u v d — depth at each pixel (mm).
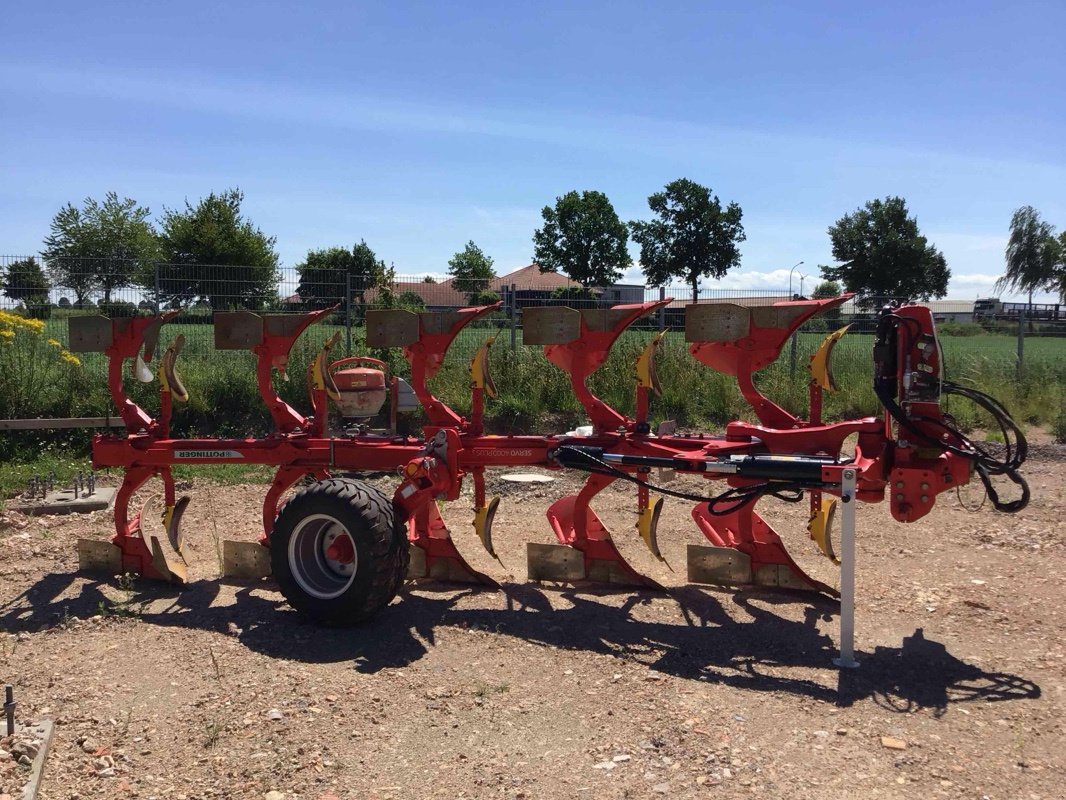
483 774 3467
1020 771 3498
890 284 55188
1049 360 16594
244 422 11922
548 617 5359
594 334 5590
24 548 6770
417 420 12141
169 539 6180
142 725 3877
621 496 8664
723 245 56594
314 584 5242
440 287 18078
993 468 4902
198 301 13164
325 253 31609
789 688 4309
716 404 13438
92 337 6250
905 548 6801
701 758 3586
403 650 4828
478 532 5965
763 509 8008
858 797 3297
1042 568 6270
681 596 5738
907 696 4211
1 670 4547
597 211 59062
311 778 3434
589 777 3439
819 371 5207
